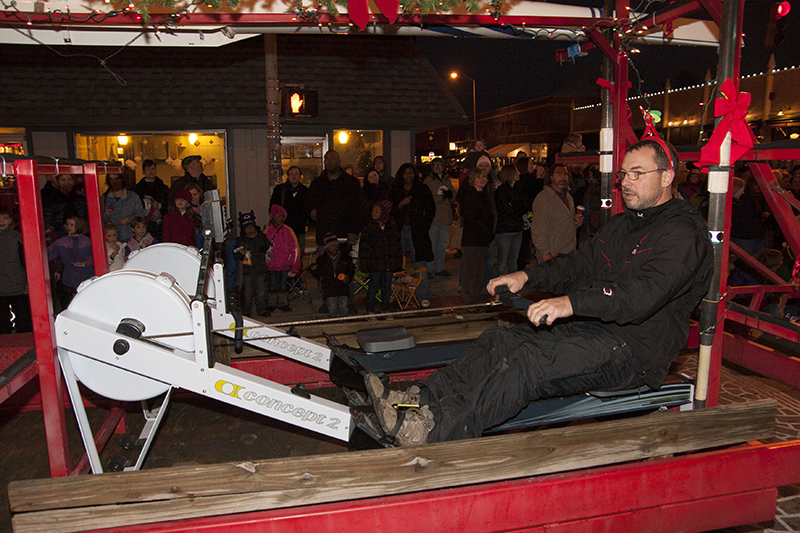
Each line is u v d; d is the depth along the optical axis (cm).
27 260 238
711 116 1856
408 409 246
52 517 204
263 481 213
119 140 1048
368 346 338
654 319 255
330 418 258
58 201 706
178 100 966
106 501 207
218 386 253
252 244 631
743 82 1777
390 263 629
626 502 241
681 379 298
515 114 3850
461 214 640
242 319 322
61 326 246
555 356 252
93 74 964
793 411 378
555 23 328
